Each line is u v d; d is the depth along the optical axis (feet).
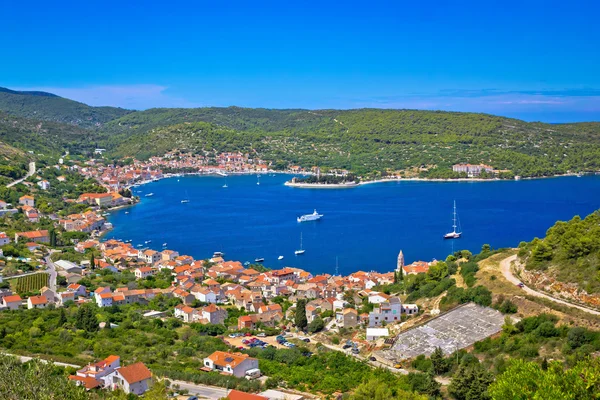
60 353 543.80
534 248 652.48
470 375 442.91
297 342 637.30
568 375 297.74
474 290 636.07
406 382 474.90
